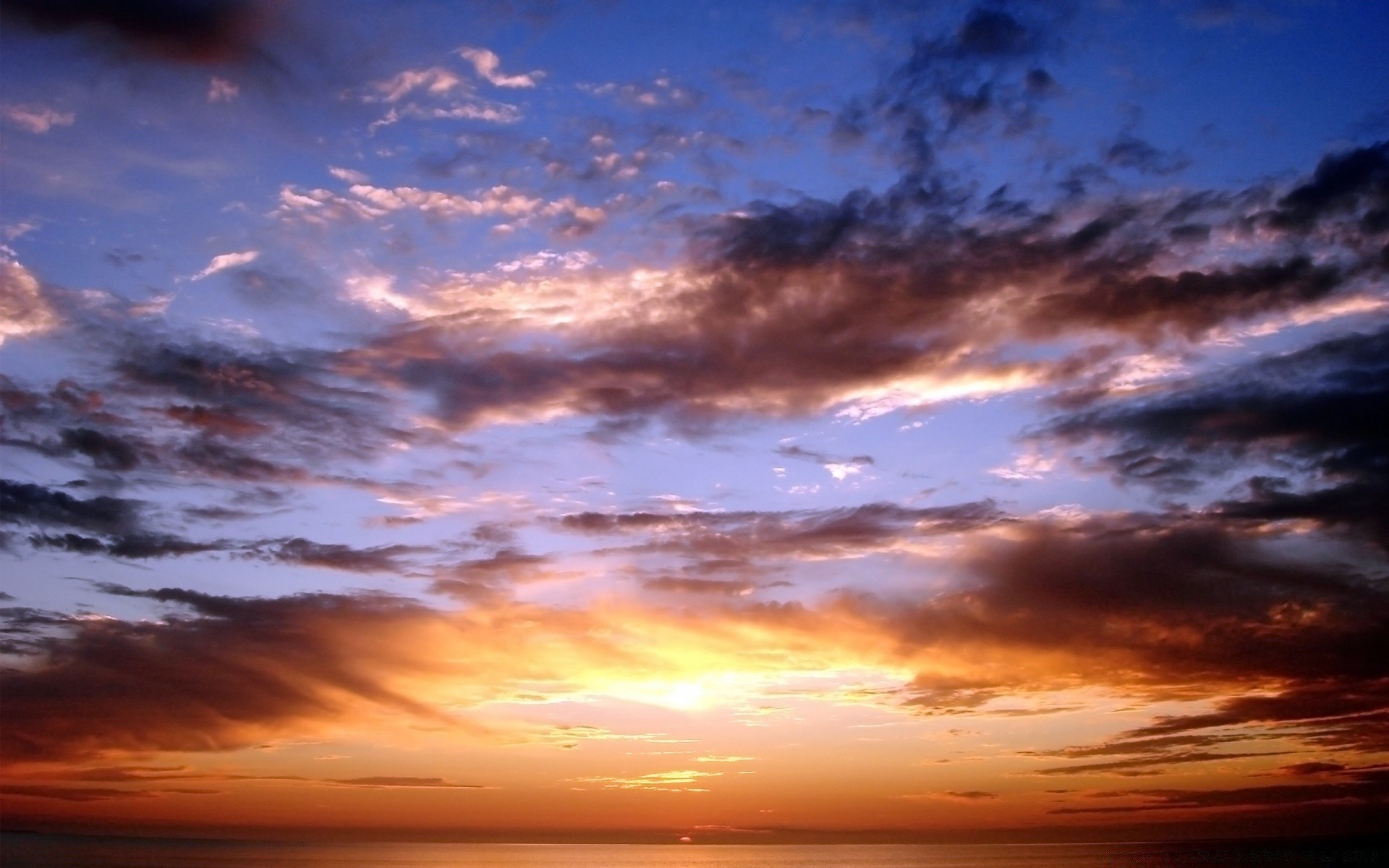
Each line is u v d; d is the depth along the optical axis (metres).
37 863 183.75
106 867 179.25
